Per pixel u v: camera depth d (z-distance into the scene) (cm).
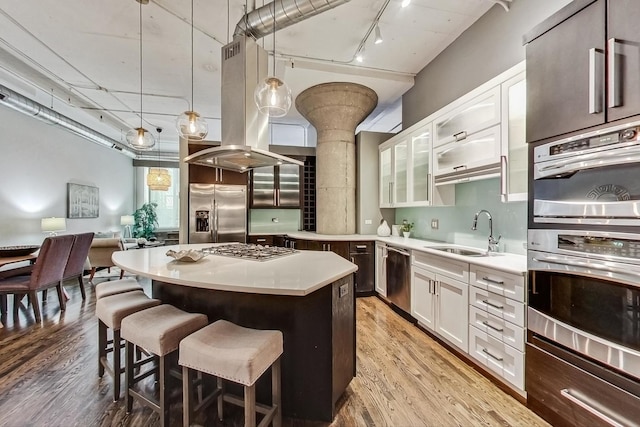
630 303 132
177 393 196
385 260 382
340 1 223
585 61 148
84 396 192
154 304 199
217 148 246
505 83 225
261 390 180
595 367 144
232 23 302
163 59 371
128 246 704
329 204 475
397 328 305
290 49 351
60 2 270
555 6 222
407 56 370
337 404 185
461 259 235
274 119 585
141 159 891
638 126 126
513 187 222
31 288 326
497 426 167
